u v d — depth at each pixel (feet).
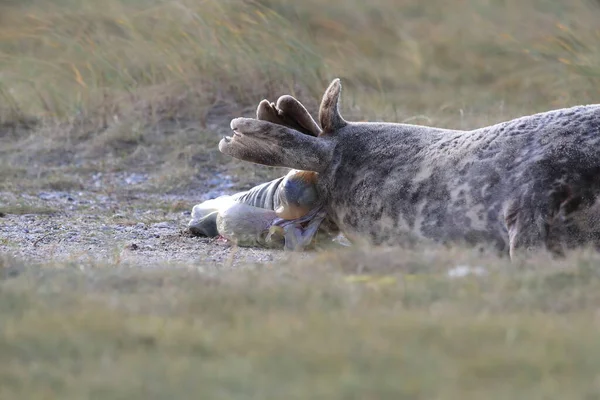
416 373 34.63
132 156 106.32
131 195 96.12
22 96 120.26
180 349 37.63
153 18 126.82
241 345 37.91
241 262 61.72
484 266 50.96
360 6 163.53
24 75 123.13
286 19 128.26
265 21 122.42
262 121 66.39
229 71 117.19
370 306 43.52
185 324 40.86
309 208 67.67
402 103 120.06
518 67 134.82
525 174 57.77
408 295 45.21
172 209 89.61
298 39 123.54
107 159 106.32
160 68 120.57
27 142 110.22
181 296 45.65
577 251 54.54
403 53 143.64
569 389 33.19
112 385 33.81
